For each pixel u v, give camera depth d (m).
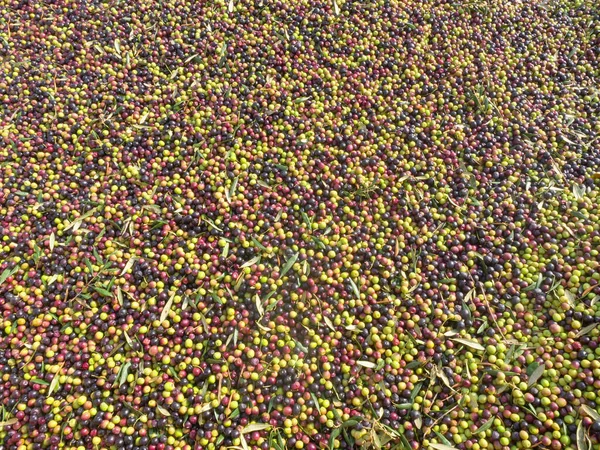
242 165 0.98
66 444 0.70
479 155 1.01
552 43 1.26
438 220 0.92
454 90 1.12
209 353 0.77
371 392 0.75
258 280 0.84
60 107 1.05
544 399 0.71
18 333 0.78
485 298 0.82
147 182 0.96
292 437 0.72
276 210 0.92
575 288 0.81
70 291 0.82
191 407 0.73
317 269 0.84
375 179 0.97
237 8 1.25
